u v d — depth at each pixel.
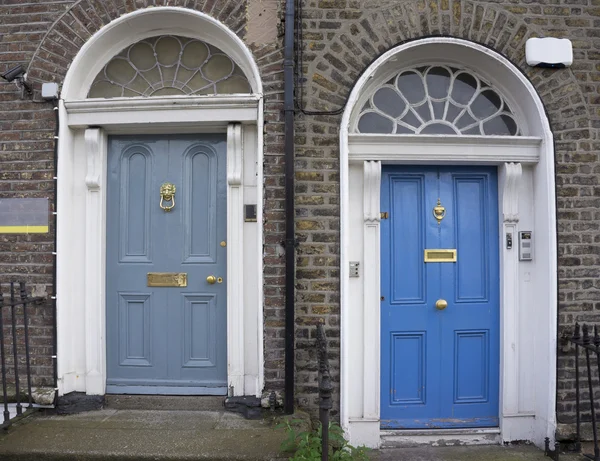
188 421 3.24
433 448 3.54
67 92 3.44
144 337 3.58
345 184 3.30
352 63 3.37
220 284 3.55
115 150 3.63
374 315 3.49
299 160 3.33
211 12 3.40
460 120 3.64
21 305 3.44
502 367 3.60
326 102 3.36
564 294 3.40
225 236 3.56
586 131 3.44
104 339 3.54
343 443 3.01
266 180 3.33
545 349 3.46
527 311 3.60
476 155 3.49
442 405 3.65
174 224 3.59
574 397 3.38
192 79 3.64
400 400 3.64
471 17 3.42
